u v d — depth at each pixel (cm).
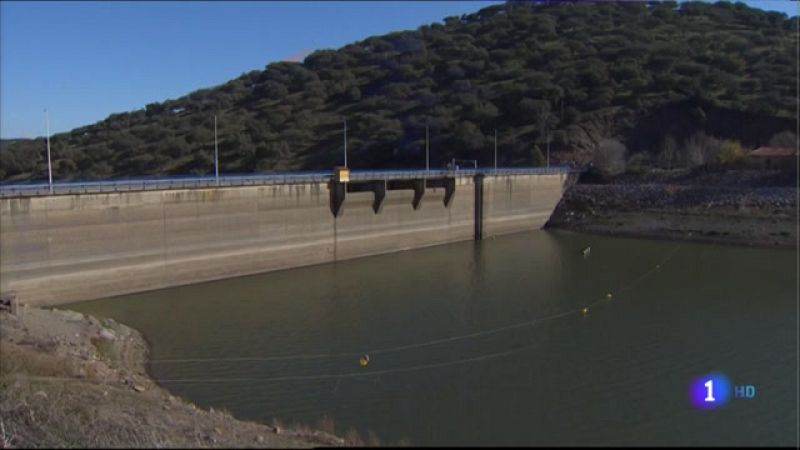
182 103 14862
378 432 2289
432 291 4862
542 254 6606
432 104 12738
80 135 12925
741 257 6303
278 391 2833
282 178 5838
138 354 3347
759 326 3831
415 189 7031
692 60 12044
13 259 4153
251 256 5497
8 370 2534
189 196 5034
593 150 10281
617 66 12188
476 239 7750
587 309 4278
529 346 3466
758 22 14588
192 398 2755
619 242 7369
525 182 8381
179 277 5025
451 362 3206
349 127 12400
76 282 4456
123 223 4675
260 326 3888
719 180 8438
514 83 12438
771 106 10106
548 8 17762
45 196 4269
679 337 3616
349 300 4572
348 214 6284
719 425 2319
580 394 2686
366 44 17975
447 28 18388
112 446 1980
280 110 13350
